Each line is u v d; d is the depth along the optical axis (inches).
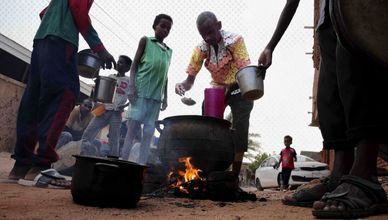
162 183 123.4
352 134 74.7
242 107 150.3
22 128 138.3
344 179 72.9
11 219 60.0
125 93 229.3
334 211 67.5
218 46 152.9
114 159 83.8
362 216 68.3
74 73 138.3
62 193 107.3
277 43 102.0
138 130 181.6
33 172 130.1
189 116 123.3
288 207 94.0
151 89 177.2
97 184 81.0
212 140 120.8
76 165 85.8
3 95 410.9
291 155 425.4
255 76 108.4
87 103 288.8
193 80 167.8
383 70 69.4
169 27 185.6
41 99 132.9
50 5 138.9
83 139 232.8
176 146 121.5
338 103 92.9
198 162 119.7
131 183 83.5
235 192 113.4
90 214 71.1
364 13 61.0
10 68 449.1
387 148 141.2
